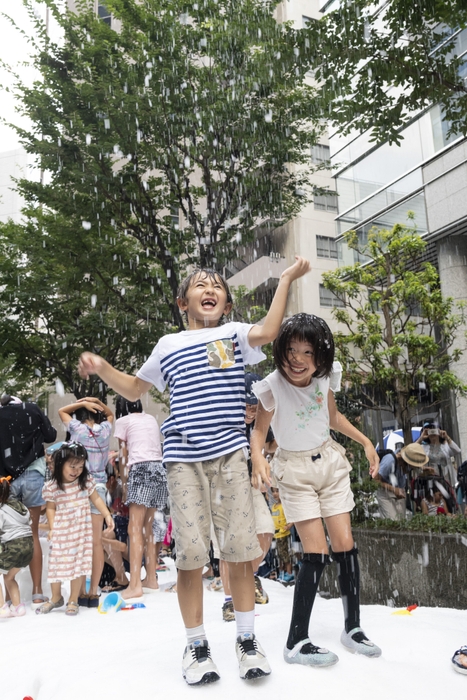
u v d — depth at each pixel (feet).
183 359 8.89
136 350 45.34
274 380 9.77
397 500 21.03
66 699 7.88
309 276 68.44
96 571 17.39
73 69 34.47
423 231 50.21
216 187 38.50
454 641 9.60
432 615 11.95
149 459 18.43
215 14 34.37
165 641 10.64
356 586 9.39
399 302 39.19
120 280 44.14
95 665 9.29
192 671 7.95
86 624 13.91
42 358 47.16
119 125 33.55
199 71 34.71
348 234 43.78
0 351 46.21
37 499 18.53
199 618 8.45
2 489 16.72
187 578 8.41
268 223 41.19
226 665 8.64
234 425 8.76
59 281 42.63
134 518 17.99
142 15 34.04
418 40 21.04
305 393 9.80
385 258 40.47
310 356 9.41
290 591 17.79
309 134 36.73
